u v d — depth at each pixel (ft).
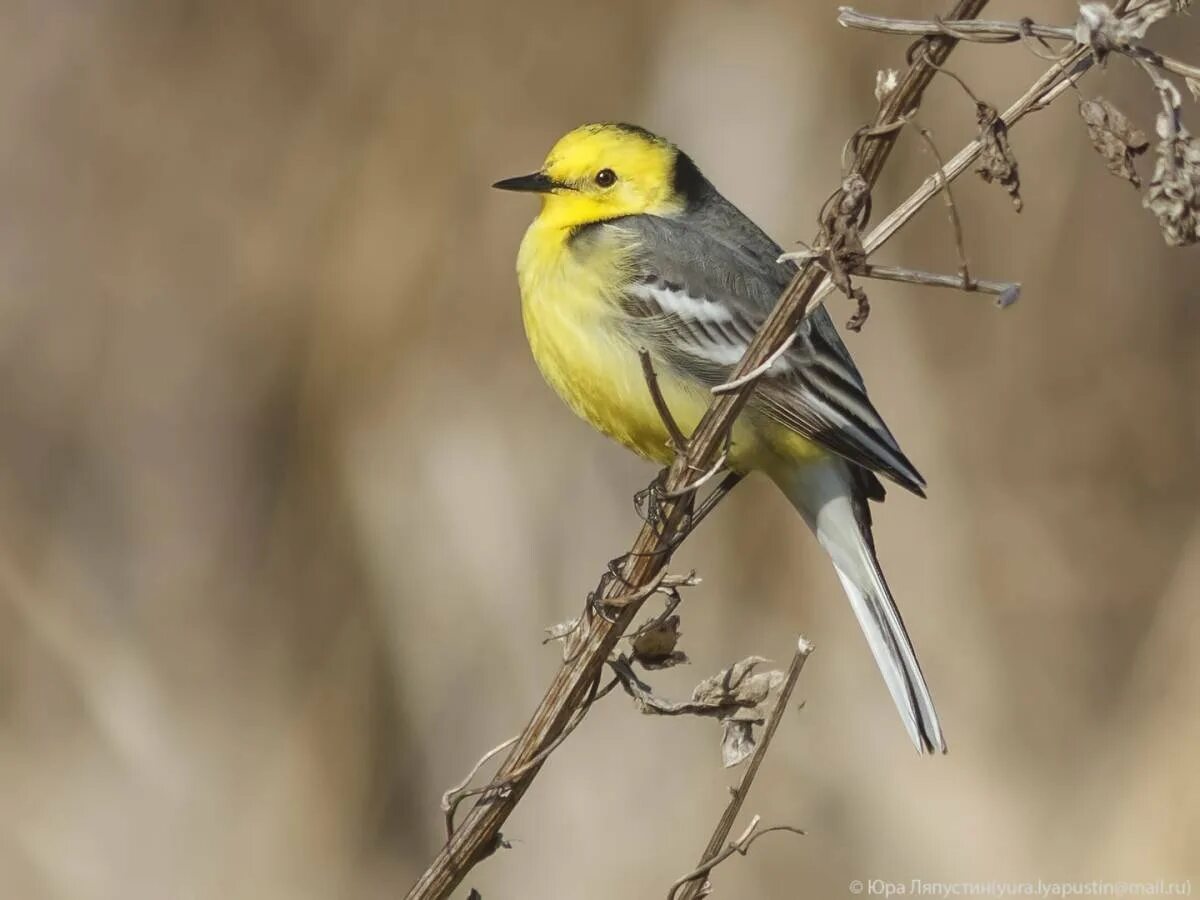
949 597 45.70
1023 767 44.39
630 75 48.26
